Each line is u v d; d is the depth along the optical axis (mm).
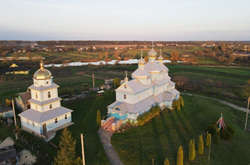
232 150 40219
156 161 35125
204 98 78875
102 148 39375
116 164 34594
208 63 162125
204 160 35938
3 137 44469
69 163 29047
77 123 51000
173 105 60844
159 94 63188
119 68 156750
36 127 45469
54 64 184875
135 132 45938
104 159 35906
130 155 37000
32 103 48594
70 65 177500
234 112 63000
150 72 62125
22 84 103562
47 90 47562
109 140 42625
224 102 74250
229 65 151500
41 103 46219
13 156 35344
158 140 42375
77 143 40938
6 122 52375
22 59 194250
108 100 70000
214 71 129125
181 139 43000
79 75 131625
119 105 51969
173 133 45656
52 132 45406
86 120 52812
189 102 69312
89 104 66000
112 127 46531
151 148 39219
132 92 50938
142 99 56062
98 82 107812
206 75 119125
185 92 87500
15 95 79750
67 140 30344
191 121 52406
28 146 40594
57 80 114125
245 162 36750
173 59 187750
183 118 54250
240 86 94938
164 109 59656
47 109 47531
